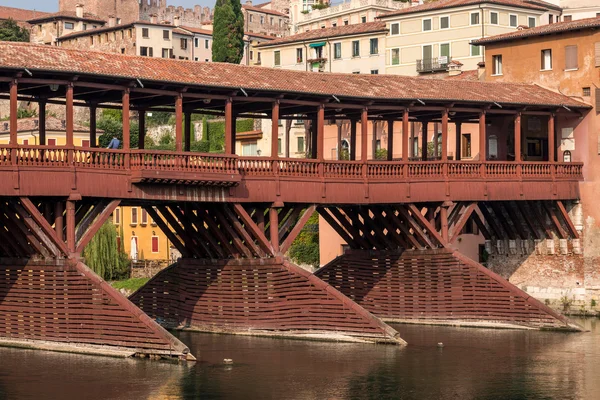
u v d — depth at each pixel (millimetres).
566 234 79062
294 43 137500
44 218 56219
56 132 106812
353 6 158125
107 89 58094
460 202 73250
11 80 54594
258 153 116938
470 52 124188
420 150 99750
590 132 79125
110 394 49062
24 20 181375
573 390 51438
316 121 74375
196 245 67875
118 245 107750
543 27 83875
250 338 65250
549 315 69500
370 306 74438
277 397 49281
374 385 52094
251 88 62562
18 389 49719
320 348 61500
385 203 68938
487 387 51938
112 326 56812
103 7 177500
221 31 144125
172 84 59844
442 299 71938
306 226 95688
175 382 51625
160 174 58594
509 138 82750
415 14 127875
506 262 81750
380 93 68500
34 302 58812
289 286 64812
